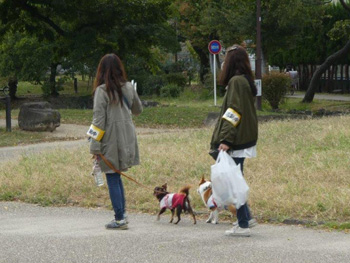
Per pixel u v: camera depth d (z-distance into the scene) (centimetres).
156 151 1277
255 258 583
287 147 1284
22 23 3125
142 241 661
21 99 4622
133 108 733
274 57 4600
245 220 676
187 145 1368
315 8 3322
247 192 657
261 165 1090
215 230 720
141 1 3092
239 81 655
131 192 926
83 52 3100
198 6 3950
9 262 586
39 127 1959
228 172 651
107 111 698
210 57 3975
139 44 3328
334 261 566
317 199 801
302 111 2564
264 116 2073
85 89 5472
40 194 945
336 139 1337
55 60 3391
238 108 649
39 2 2862
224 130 650
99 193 946
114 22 3108
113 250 624
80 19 3073
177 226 748
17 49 4219
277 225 734
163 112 2420
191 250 618
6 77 4488
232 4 3478
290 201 802
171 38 3334
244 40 3978
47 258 598
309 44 4178
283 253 598
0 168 1164
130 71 4397
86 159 1217
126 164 705
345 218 734
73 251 622
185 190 759
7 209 870
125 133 704
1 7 2950
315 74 3158
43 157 1271
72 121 2273
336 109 2783
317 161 1099
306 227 715
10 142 1748
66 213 838
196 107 2594
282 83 2808
